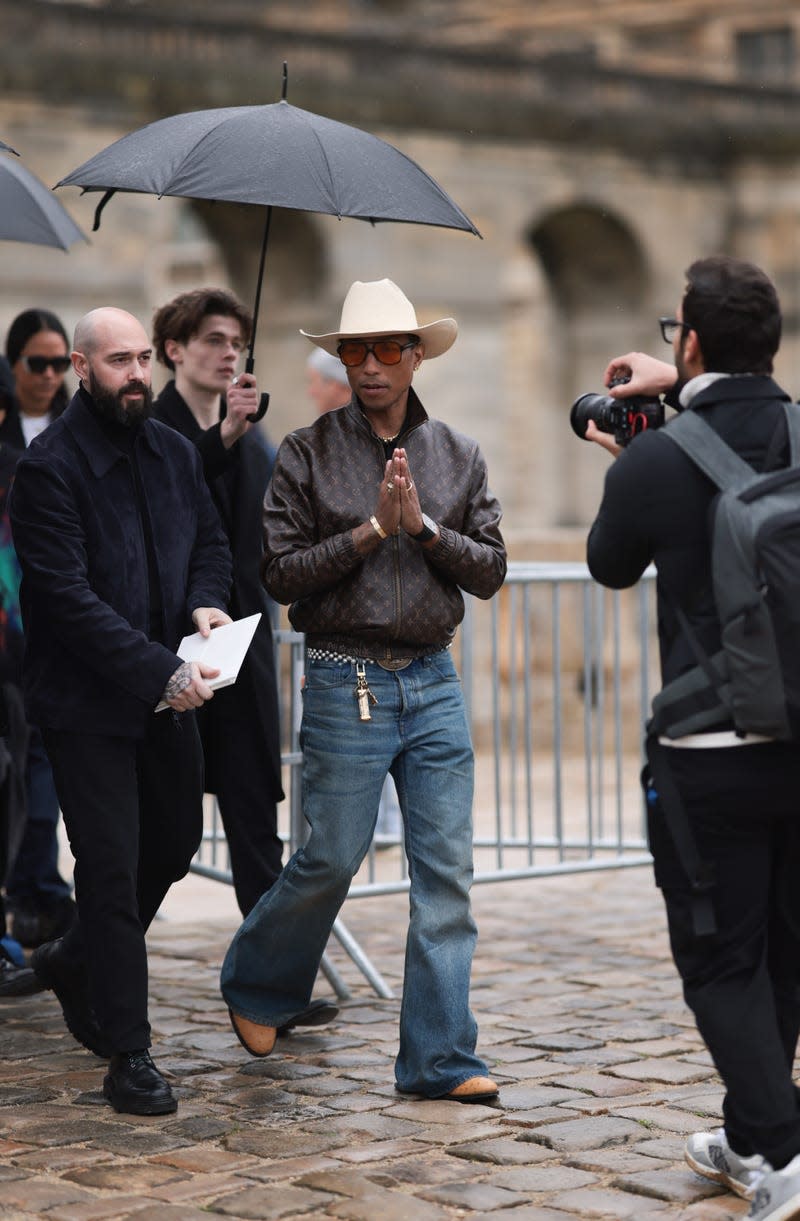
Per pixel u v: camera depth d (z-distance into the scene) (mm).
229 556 7199
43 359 9922
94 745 6664
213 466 7633
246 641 6562
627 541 5375
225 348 7934
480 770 18734
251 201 6848
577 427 6125
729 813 5238
